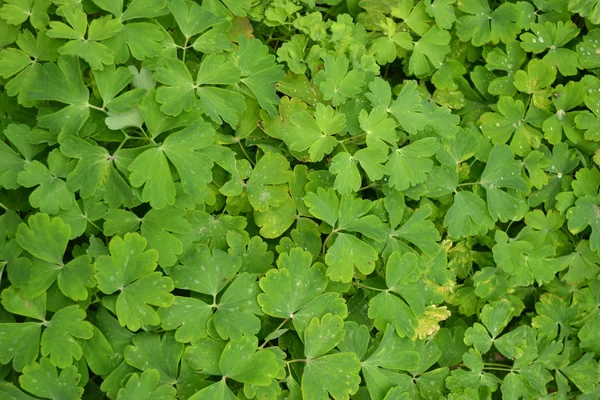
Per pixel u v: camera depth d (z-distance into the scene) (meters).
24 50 0.74
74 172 0.70
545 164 0.83
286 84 0.80
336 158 0.75
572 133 0.84
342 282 0.76
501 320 0.80
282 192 0.76
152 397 0.69
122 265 0.70
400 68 0.87
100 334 0.70
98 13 0.77
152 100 0.73
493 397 0.83
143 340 0.71
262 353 0.71
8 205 0.72
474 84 0.86
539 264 0.82
